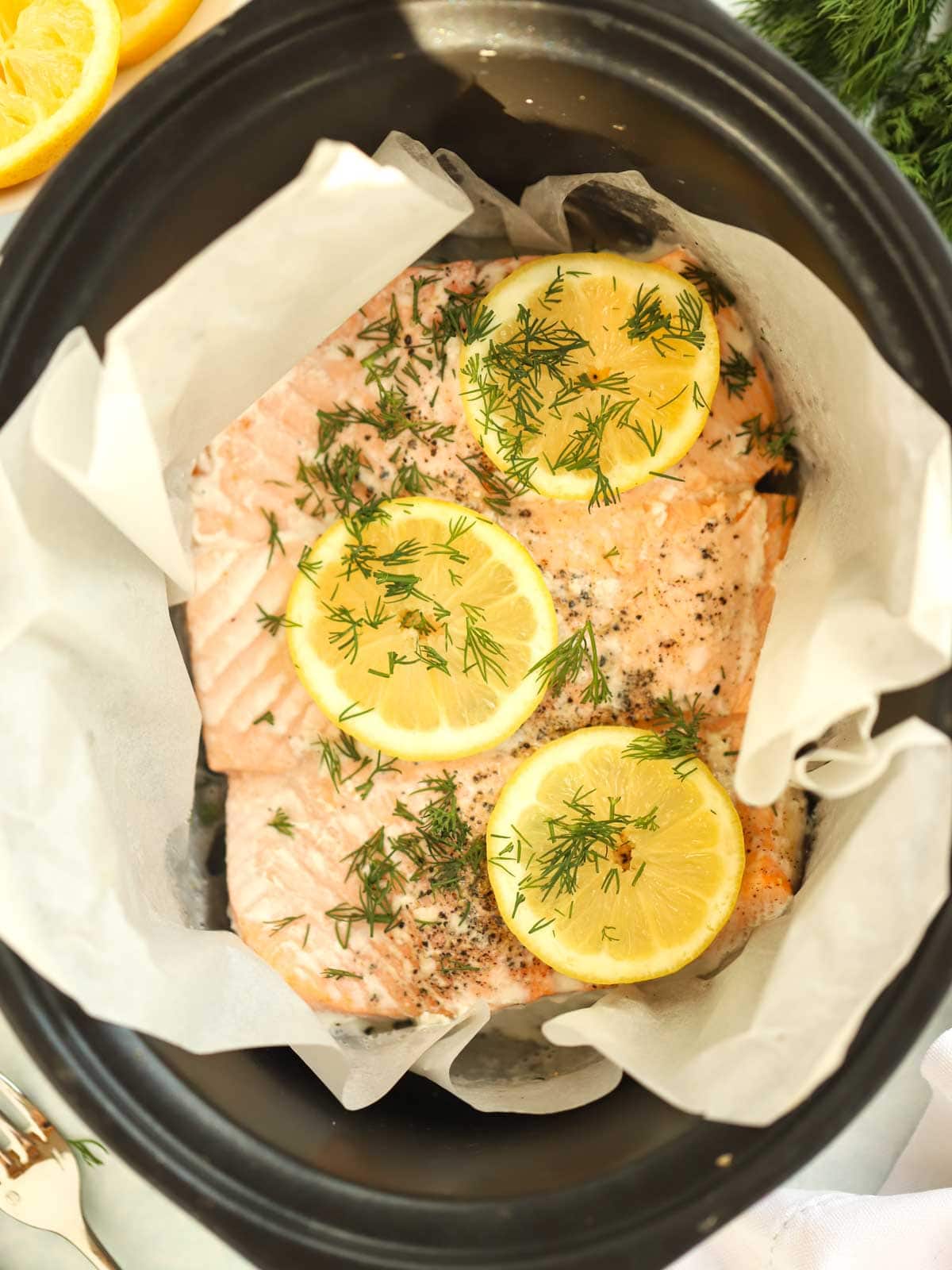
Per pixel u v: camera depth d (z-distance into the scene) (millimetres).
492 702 331
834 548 309
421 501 332
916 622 277
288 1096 322
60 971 277
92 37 355
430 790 338
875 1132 376
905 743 280
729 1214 292
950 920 286
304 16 282
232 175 297
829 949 284
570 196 336
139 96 283
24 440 278
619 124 302
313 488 339
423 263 353
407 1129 326
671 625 339
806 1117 290
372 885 337
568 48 288
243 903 341
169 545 310
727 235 312
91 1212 368
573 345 331
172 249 301
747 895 329
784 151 287
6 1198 360
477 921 337
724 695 341
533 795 331
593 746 332
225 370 306
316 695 331
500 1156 315
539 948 328
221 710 340
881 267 285
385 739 331
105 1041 299
